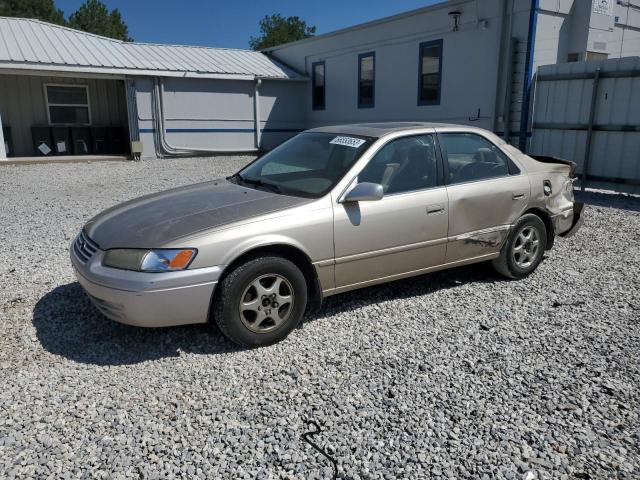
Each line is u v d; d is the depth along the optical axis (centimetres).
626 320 426
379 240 419
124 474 250
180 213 388
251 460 260
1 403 306
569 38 1238
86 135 1772
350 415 296
